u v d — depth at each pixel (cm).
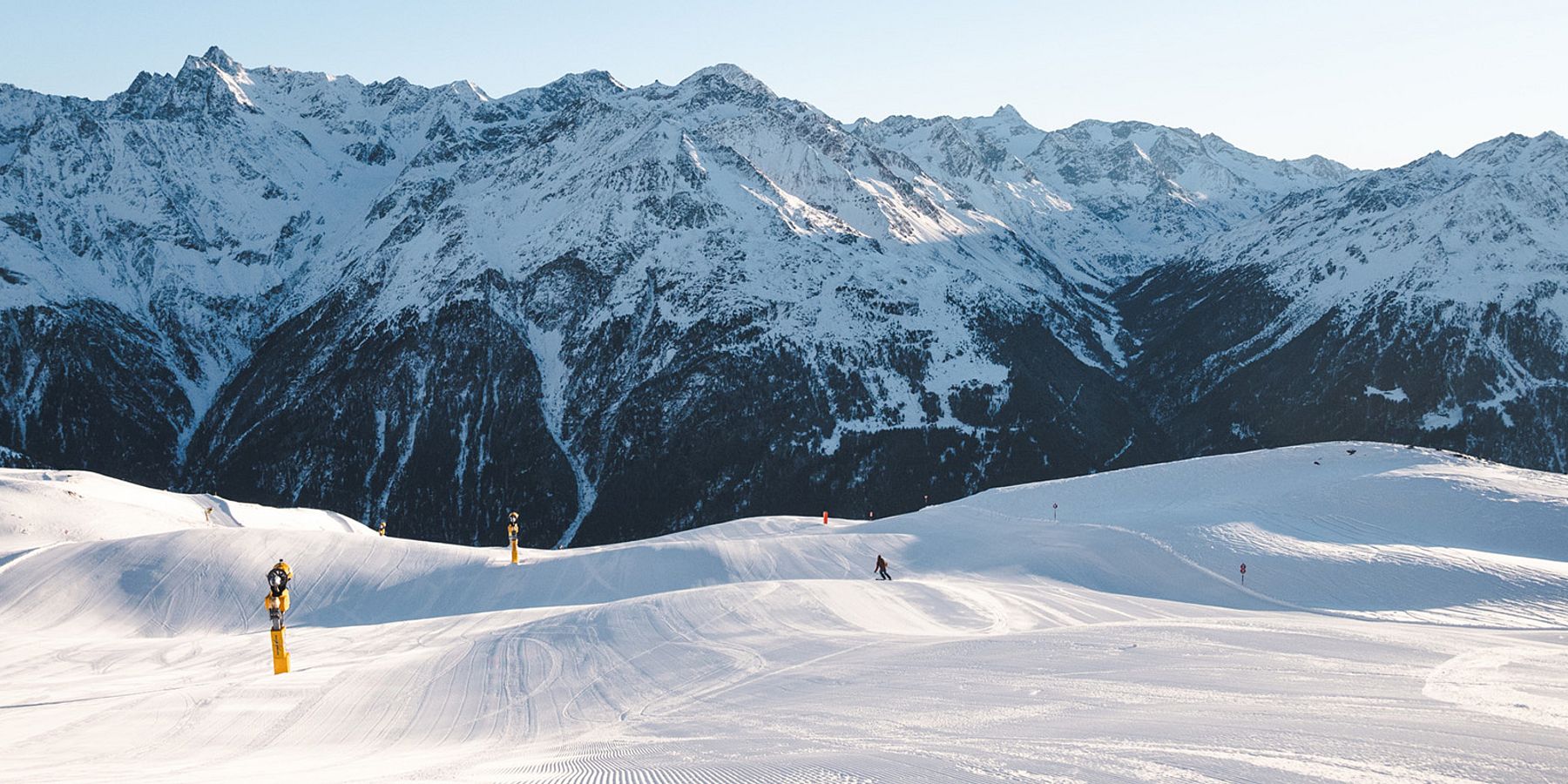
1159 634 3475
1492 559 5684
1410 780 1441
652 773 1680
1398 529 6738
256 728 2650
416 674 3275
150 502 8256
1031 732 1900
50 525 6981
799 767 1638
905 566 6372
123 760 2266
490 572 6297
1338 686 2383
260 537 6350
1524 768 1505
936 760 1645
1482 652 2998
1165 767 1528
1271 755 1608
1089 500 8606
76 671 3788
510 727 2600
